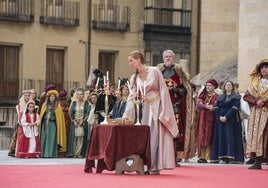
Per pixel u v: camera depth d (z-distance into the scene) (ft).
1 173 57.93
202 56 139.74
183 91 71.51
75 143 91.04
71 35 178.09
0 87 170.91
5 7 170.40
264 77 69.46
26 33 173.17
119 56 183.11
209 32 139.13
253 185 51.90
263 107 68.85
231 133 81.10
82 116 91.30
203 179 55.42
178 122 71.77
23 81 172.96
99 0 180.96
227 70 132.87
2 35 170.40
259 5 106.83
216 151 81.35
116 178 54.70
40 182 51.21
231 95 81.66
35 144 88.94
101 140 59.16
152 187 48.83
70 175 56.80
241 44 108.58
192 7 189.47
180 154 72.90
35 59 174.40
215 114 82.02
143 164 58.90
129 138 58.59
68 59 177.68
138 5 185.47
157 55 186.60
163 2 186.80
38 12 174.40
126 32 184.03
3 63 171.32
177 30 187.62
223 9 137.69
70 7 177.68
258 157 68.23
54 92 90.74
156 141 59.52
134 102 60.34
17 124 90.38
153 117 59.57
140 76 60.39
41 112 90.02
